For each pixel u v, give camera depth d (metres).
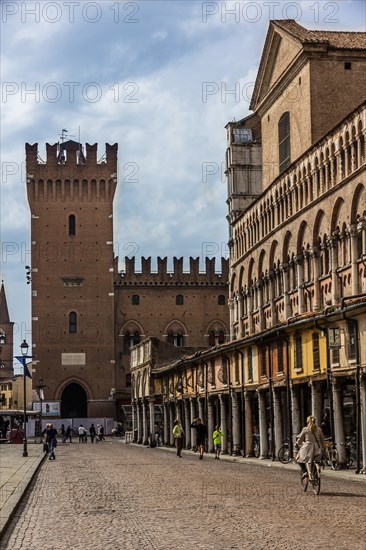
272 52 84.56
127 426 142.12
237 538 20.25
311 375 49.81
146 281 150.38
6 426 127.06
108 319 144.50
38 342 142.75
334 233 64.12
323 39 74.62
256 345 60.97
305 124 75.25
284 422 60.69
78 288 144.75
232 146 99.75
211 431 74.88
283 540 19.81
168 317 150.38
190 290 151.25
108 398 142.75
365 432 41.53
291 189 73.50
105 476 43.88
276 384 56.09
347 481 37.84
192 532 21.47
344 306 43.34
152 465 54.75
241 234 91.56
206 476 42.59
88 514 25.95
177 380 89.88
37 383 141.50
